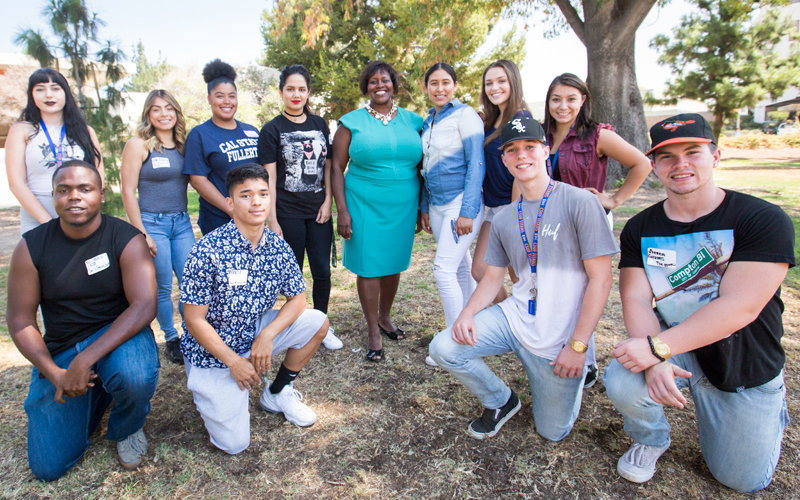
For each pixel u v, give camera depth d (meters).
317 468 2.30
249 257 2.31
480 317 2.42
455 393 2.89
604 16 11.06
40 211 2.91
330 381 3.08
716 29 17.36
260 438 2.54
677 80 18.59
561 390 2.26
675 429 2.49
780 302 1.94
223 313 2.32
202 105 20.39
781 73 17.08
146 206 3.27
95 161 3.17
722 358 1.89
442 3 10.42
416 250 6.25
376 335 3.35
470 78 15.02
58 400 2.15
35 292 2.26
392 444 2.46
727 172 13.77
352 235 3.33
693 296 1.99
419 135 3.32
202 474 2.27
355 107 16.30
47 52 7.05
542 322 2.25
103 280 2.32
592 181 2.69
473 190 2.98
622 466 2.19
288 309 2.49
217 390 2.29
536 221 2.23
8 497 2.14
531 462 2.30
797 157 18.55
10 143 2.91
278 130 3.21
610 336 3.55
